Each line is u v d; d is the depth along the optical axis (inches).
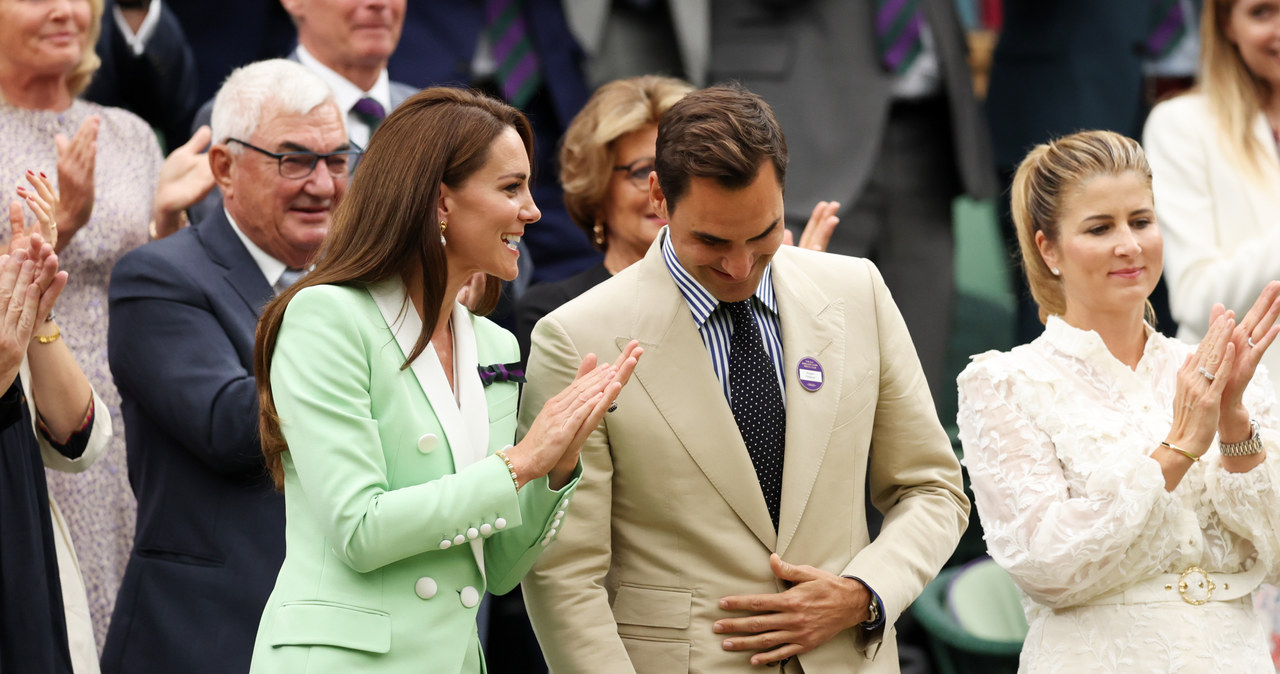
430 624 416.8
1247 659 482.9
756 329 480.4
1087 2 863.1
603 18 803.4
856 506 482.6
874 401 487.8
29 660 489.4
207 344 548.7
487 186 424.2
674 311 475.8
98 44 744.3
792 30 803.4
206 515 543.5
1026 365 505.7
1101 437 488.7
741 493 466.3
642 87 618.8
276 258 579.2
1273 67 688.4
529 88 795.4
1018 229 534.3
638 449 468.4
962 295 923.4
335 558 414.9
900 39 796.6
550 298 619.2
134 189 679.7
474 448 430.9
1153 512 474.0
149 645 537.3
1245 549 493.4
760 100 449.7
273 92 572.4
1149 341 517.3
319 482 405.1
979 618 722.2
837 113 795.4
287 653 407.8
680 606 464.4
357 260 421.4
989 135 875.4
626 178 613.9
